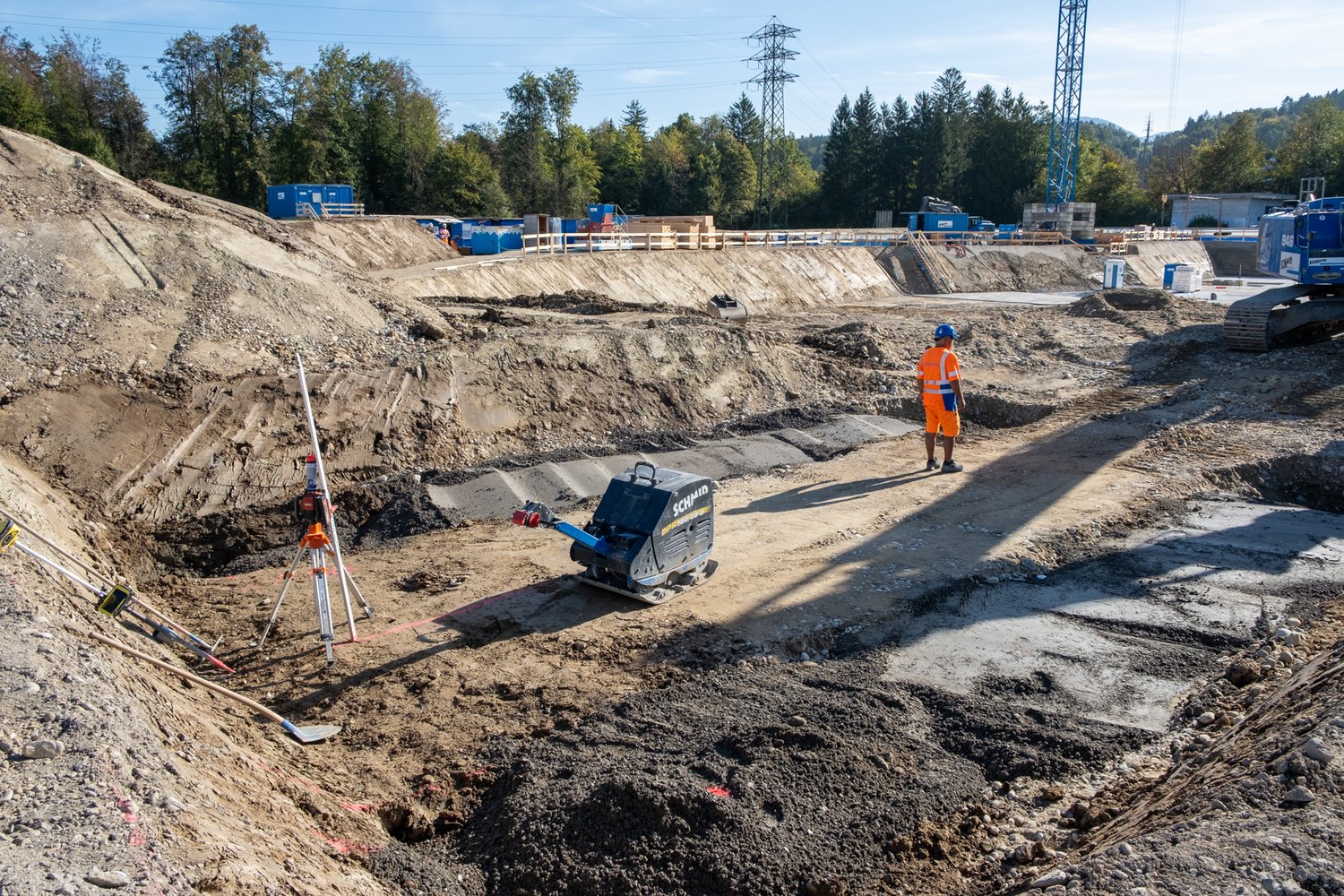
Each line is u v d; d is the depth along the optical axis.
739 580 10.34
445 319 18.41
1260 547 11.23
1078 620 9.36
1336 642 8.60
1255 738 6.15
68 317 13.12
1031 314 29.69
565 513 12.83
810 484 14.08
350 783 6.66
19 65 61.50
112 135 64.62
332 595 10.16
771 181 82.81
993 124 92.31
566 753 6.92
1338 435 15.12
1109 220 91.19
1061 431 16.58
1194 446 15.12
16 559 7.07
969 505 12.70
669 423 16.56
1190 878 4.40
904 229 65.38
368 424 13.69
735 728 7.14
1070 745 7.05
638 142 107.81
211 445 12.38
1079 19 61.16
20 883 3.56
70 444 11.53
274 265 16.25
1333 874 4.29
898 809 6.16
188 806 4.56
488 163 73.44
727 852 5.61
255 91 64.62
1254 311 20.62
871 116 92.56
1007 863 5.76
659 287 35.72
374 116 69.31
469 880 5.62
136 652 6.45
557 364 16.20
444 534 12.12
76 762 4.52
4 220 14.23
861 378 20.06
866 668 8.39
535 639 8.97
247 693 8.02
